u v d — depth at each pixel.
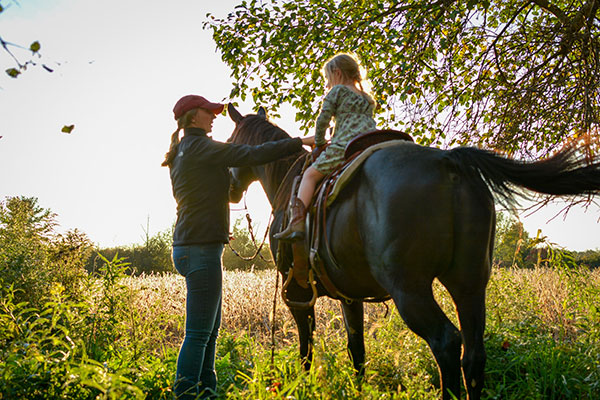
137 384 3.52
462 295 2.67
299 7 7.53
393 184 2.68
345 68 3.44
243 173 4.42
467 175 2.68
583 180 2.63
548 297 5.97
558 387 3.42
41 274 6.32
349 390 2.90
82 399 3.11
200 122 3.74
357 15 7.58
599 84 5.88
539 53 7.23
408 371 3.68
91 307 4.88
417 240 2.58
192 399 3.25
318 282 3.52
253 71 7.68
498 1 8.56
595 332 3.96
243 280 9.62
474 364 2.56
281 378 3.20
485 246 2.63
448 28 7.53
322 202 3.08
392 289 2.65
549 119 6.46
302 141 3.76
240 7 7.59
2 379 2.92
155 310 5.79
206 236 3.47
